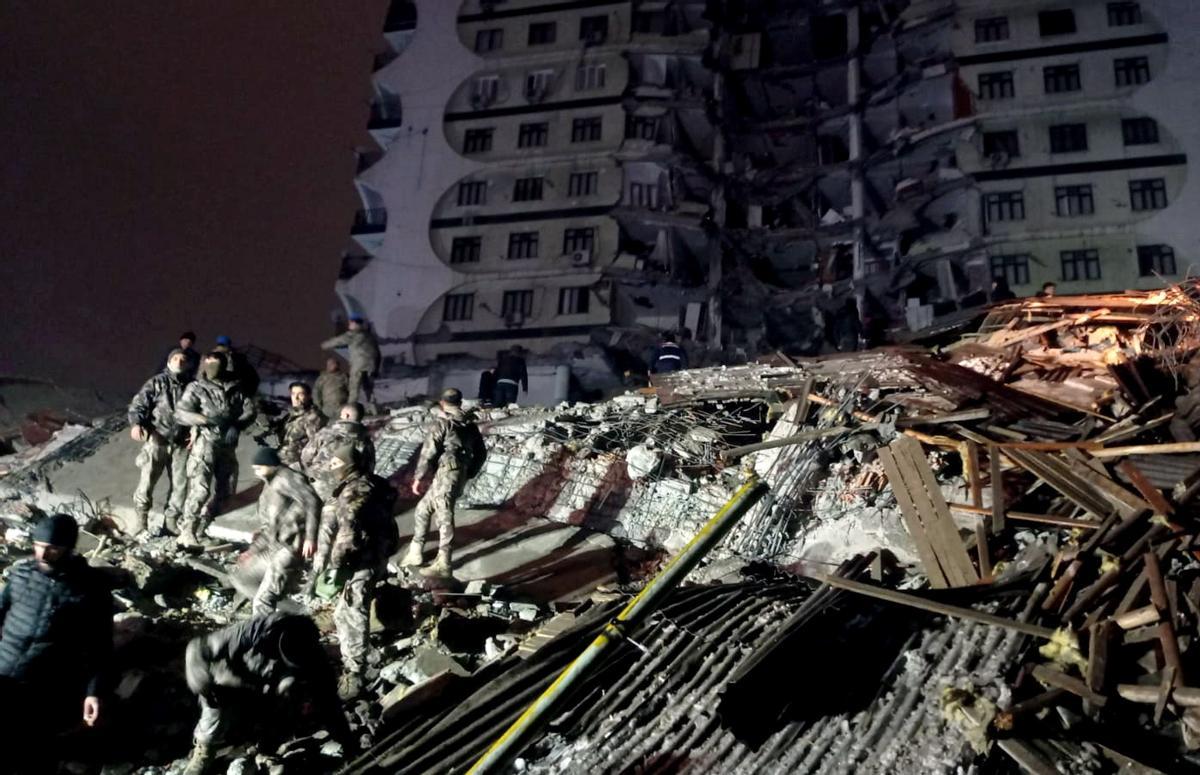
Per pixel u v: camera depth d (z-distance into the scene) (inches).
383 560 360.2
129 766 303.4
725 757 269.9
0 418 896.9
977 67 1712.6
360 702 337.1
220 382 481.7
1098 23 1690.5
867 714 273.6
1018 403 432.5
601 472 508.1
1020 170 1647.4
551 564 450.3
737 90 1886.1
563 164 1840.6
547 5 1927.9
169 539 486.0
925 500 370.6
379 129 1929.1
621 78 1857.8
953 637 298.2
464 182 1867.6
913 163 1724.9
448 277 1820.9
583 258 1765.5
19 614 279.0
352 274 1865.2
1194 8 1660.9
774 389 520.7
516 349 844.6
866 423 449.1
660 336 1612.9
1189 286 484.4
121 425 629.0
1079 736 255.9
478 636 378.0
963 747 250.8
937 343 578.2
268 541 366.3
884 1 1806.1
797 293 1688.0
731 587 363.9
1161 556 311.7
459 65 1934.1
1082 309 518.9
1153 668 274.1
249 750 305.1
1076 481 366.0
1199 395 390.6
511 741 251.3
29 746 283.6
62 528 279.4
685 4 1877.5
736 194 1806.1
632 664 318.0
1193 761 249.3
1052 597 305.4
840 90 1863.9
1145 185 1608.0
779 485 448.5
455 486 442.0
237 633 289.6
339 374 665.0
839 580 331.6
